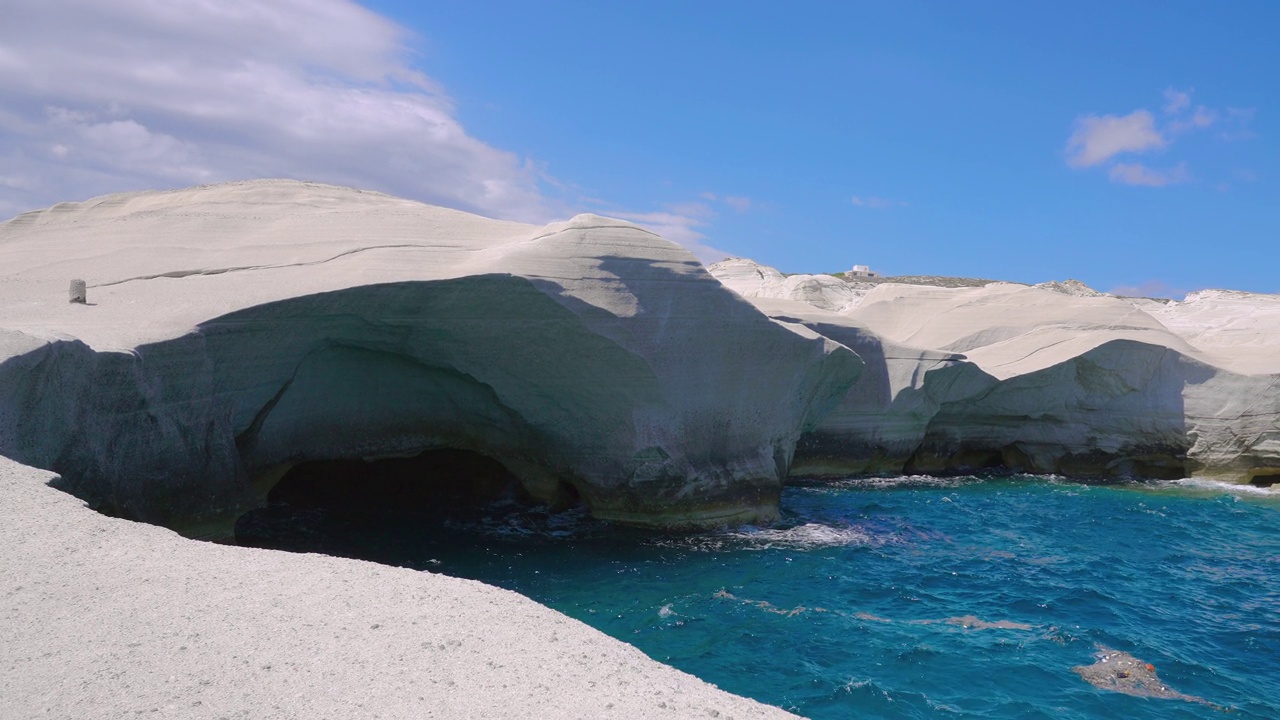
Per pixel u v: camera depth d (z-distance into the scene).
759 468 19.73
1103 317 31.80
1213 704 10.60
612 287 17.45
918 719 9.73
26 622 5.74
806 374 20.97
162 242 17.11
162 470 12.69
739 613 13.27
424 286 15.68
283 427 16.91
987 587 15.41
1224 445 28.98
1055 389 29.92
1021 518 22.11
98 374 11.26
